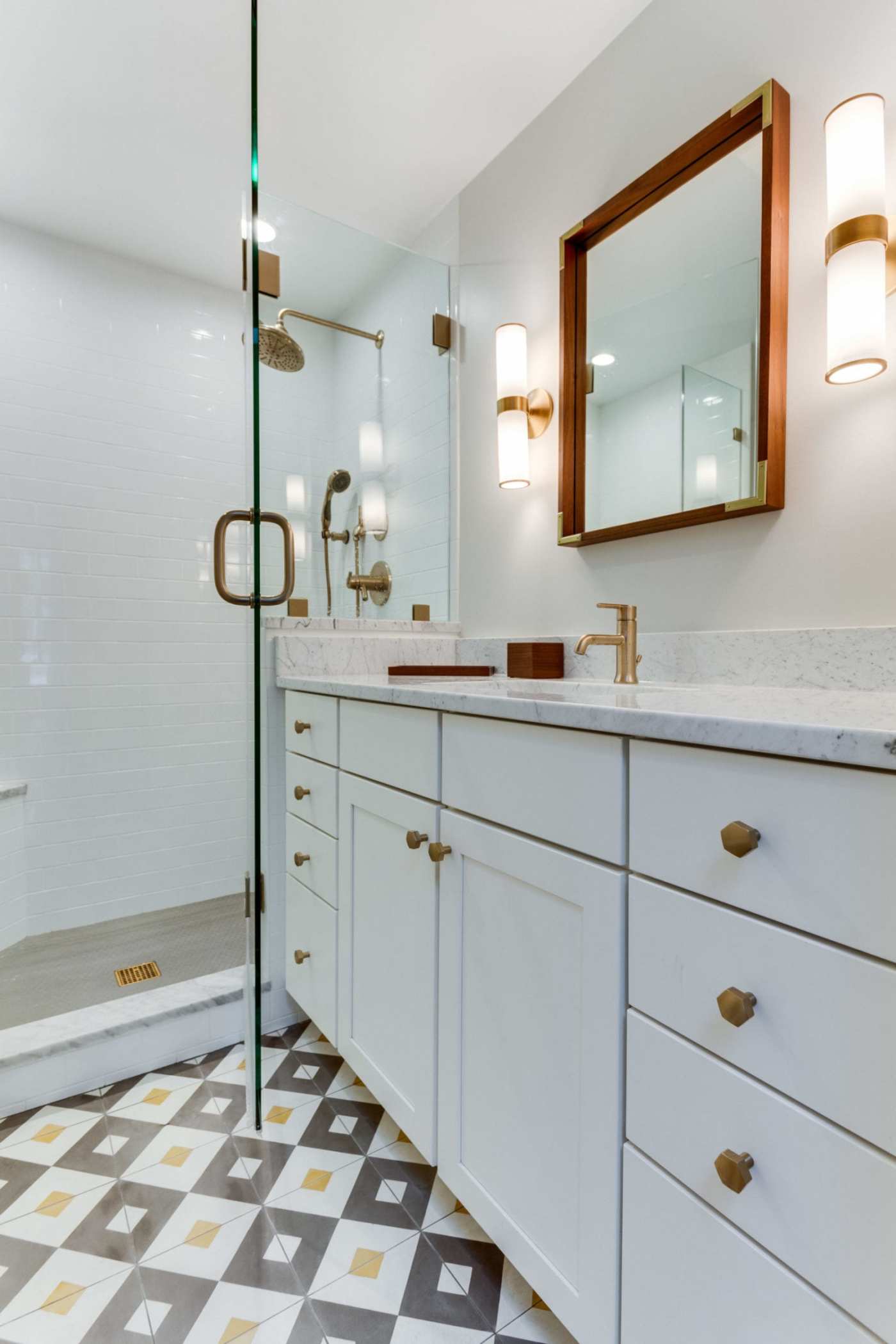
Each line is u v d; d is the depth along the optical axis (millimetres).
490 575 1823
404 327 1893
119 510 2316
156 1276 954
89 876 2250
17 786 2086
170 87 1577
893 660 974
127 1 1353
